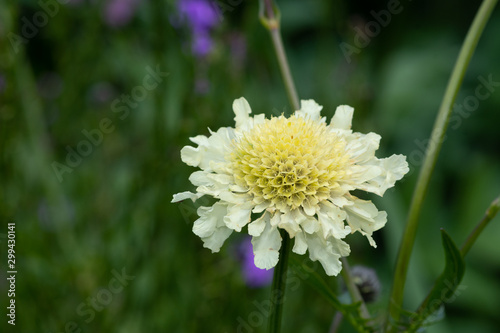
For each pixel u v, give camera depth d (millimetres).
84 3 364
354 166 240
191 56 322
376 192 235
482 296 405
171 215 316
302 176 234
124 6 364
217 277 320
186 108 322
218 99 332
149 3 325
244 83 348
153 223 315
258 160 238
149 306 315
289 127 243
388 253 371
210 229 232
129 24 366
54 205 328
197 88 330
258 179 235
